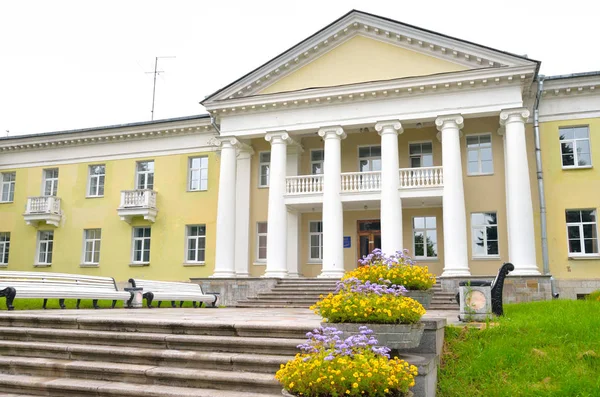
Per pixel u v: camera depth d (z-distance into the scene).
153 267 24.98
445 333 8.05
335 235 19.98
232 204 21.77
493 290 9.89
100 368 6.80
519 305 12.48
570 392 5.92
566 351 7.12
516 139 18.39
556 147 19.83
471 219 20.88
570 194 19.47
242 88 22.03
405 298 6.52
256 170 24.11
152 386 6.40
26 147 28.16
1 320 8.91
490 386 6.39
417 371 5.44
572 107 19.84
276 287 19.94
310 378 4.60
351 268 22.47
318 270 22.84
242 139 22.53
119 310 13.16
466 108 19.12
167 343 7.32
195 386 6.32
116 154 26.59
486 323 8.63
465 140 21.41
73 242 26.64
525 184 18.06
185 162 25.34
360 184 20.66
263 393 6.00
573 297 18.83
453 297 17.19
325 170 20.55
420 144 22.20
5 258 28.06
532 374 6.54
